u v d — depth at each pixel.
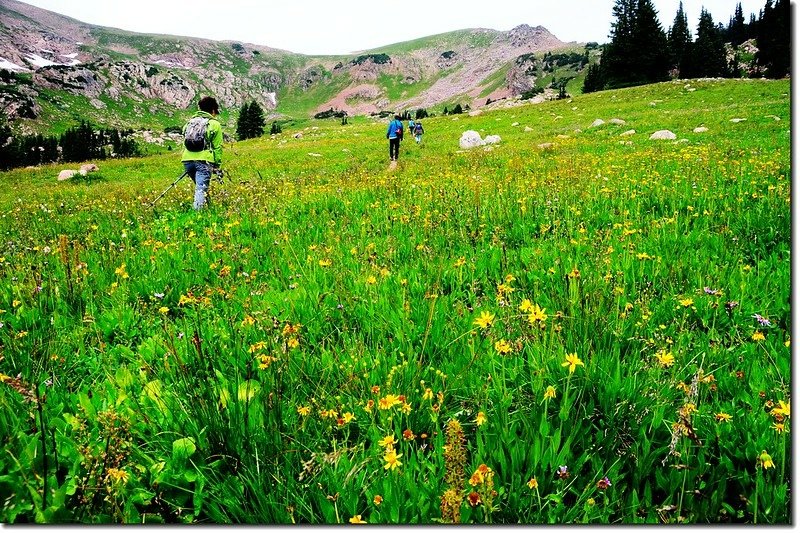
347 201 8.70
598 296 3.32
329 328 3.62
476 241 5.57
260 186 11.52
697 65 102.69
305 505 2.01
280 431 2.35
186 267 5.17
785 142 15.51
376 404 2.40
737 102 38.72
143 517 2.03
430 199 8.06
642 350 2.87
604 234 5.60
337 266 4.73
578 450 2.32
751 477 2.11
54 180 27.00
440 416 2.52
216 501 2.11
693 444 2.12
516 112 53.03
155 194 12.23
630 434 2.43
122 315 4.05
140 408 2.51
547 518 1.96
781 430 2.01
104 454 2.09
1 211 12.60
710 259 4.55
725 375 2.71
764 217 5.26
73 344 3.55
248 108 146.88
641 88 55.38
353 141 38.97
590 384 2.56
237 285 4.61
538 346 2.75
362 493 2.09
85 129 147.12
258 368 2.89
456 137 36.56
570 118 41.78
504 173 12.45
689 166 10.37
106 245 6.97
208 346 3.14
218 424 2.35
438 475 2.11
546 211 6.72
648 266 4.34
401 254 5.29
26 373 3.01
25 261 5.59
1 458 2.17
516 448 2.12
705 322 3.39
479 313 3.51
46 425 2.45
